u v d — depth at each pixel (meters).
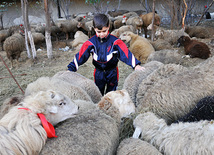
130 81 3.59
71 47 9.98
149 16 10.12
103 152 1.89
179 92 2.81
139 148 2.00
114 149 2.17
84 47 3.01
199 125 2.08
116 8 16.50
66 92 3.06
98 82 3.33
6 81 5.47
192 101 2.79
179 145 2.00
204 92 2.81
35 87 3.20
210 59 3.24
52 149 1.71
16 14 16.02
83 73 5.85
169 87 2.90
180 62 5.91
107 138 1.99
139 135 2.47
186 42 7.31
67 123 2.03
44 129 1.72
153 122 2.39
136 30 11.02
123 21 11.61
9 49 6.56
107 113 2.33
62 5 17.00
